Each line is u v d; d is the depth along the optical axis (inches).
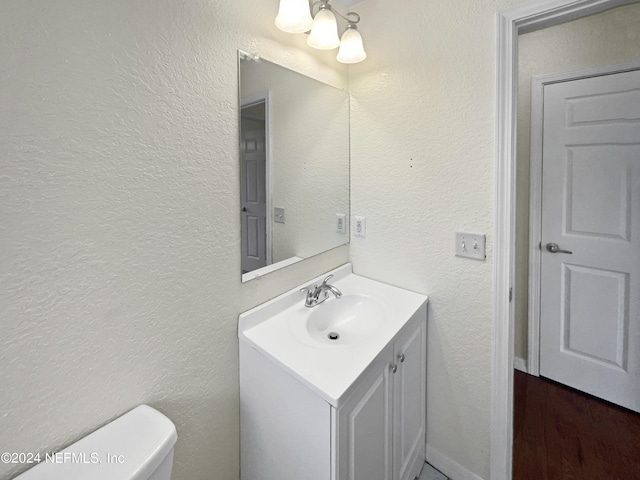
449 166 55.1
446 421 60.1
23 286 28.0
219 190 43.6
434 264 58.7
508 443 54.4
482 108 50.8
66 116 29.5
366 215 67.1
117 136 33.0
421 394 59.5
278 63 50.8
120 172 33.5
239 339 47.3
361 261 69.1
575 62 75.7
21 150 27.2
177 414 40.9
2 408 27.4
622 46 70.0
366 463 42.1
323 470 37.1
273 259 52.9
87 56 30.5
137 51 34.0
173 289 39.3
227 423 47.2
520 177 86.7
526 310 89.4
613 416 73.3
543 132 81.5
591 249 76.9
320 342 49.6
